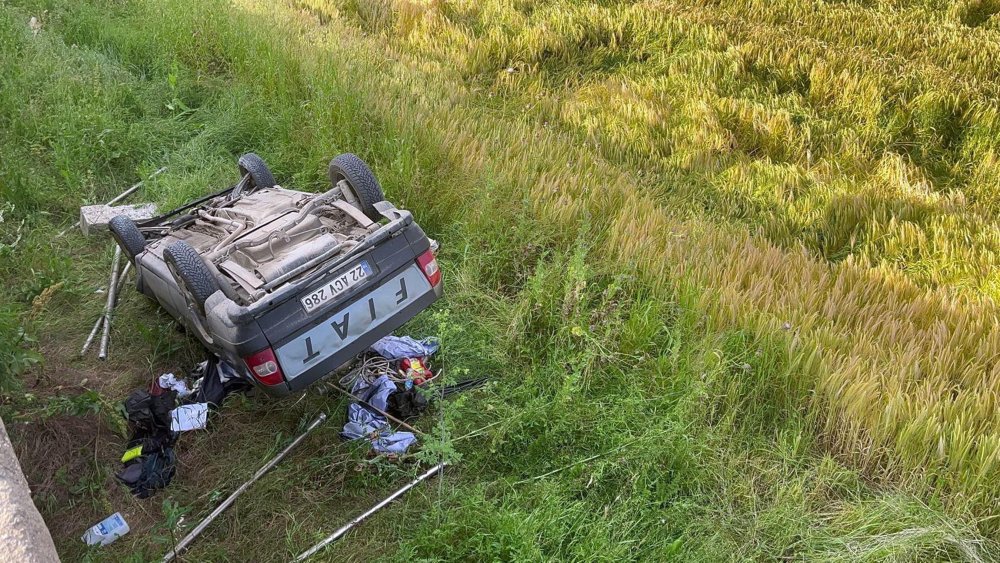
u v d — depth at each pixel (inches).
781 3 512.7
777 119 397.7
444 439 173.6
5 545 130.3
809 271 272.7
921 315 256.2
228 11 461.4
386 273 196.1
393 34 539.8
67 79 371.9
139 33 446.6
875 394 203.0
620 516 169.8
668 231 284.4
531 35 493.0
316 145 321.7
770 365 214.1
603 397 205.5
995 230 308.2
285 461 193.0
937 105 389.4
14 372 184.1
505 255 263.7
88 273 264.7
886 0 512.1
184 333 234.7
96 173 323.9
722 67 452.1
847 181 354.9
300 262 197.5
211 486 187.2
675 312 239.1
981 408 200.4
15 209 286.5
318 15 544.1
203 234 236.5
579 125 413.4
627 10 507.8
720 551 166.4
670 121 413.1
